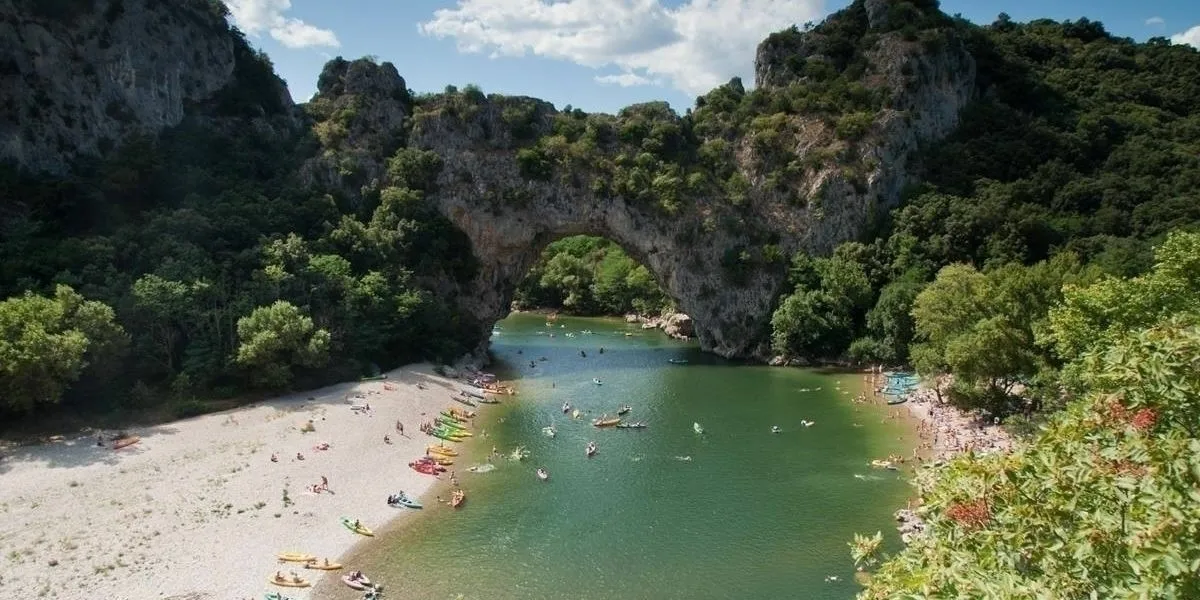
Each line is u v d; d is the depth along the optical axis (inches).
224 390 3196.4
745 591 1828.2
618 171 5113.2
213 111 4867.1
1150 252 3895.2
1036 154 5246.1
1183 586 639.8
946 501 914.7
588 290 7367.1
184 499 2196.1
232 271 3656.5
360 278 4237.2
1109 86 6013.8
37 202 3713.1
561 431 3149.6
